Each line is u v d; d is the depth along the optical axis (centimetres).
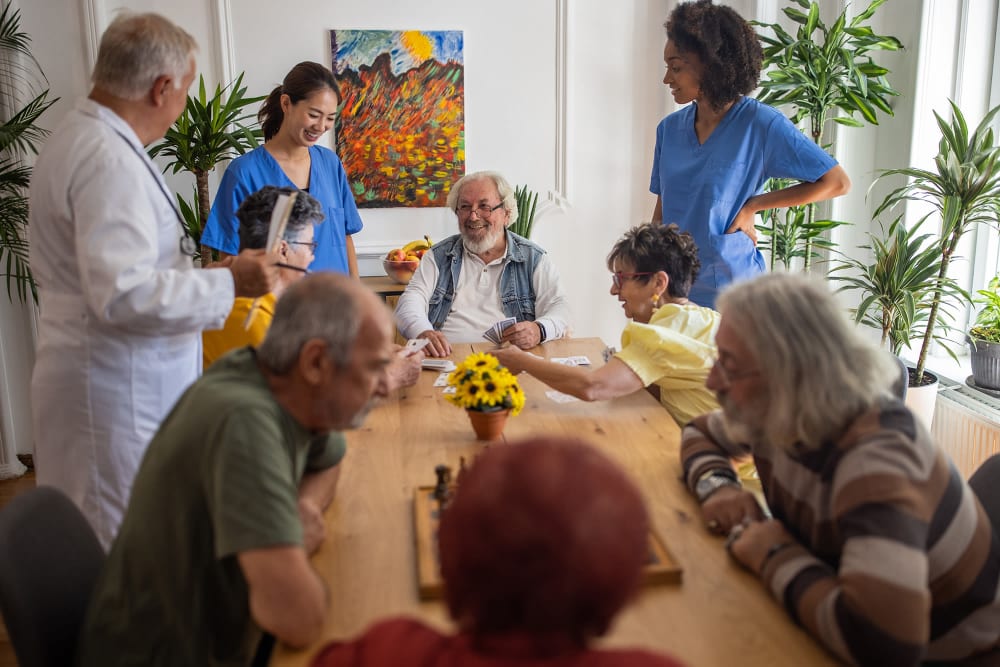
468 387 187
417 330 299
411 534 146
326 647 90
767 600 125
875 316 357
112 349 194
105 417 196
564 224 454
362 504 158
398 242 438
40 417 199
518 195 439
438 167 433
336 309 122
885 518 112
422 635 82
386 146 426
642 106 445
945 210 309
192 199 413
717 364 136
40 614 132
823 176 309
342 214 338
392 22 416
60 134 192
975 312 363
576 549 73
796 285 129
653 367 209
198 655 124
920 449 119
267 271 195
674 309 218
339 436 155
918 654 107
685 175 330
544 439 83
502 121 435
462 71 425
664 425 199
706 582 130
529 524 74
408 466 176
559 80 433
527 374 244
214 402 123
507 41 427
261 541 113
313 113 305
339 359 122
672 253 225
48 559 140
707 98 310
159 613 125
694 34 302
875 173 386
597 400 209
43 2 375
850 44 369
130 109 195
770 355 124
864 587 108
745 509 145
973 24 346
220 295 192
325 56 414
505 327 283
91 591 146
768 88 349
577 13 430
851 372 122
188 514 122
